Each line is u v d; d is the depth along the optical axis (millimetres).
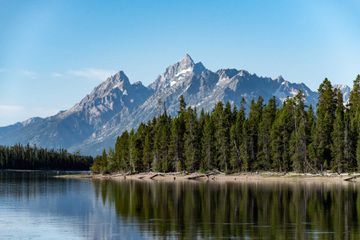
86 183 157500
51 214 73875
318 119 161375
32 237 56250
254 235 56312
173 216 70875
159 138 198375
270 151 170375
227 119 184250
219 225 63031
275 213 73375
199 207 81312
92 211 77125
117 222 65812
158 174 188375
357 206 81125
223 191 112438
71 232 59000
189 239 54312
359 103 170375
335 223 64188
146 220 67438
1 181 172375
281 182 145750
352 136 157250
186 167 188375
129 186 137250
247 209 78125
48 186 139625
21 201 92625
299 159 160500
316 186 126688
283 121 168250
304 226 62000
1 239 55281
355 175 148625
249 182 149375
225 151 178000
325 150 160250
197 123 191875
